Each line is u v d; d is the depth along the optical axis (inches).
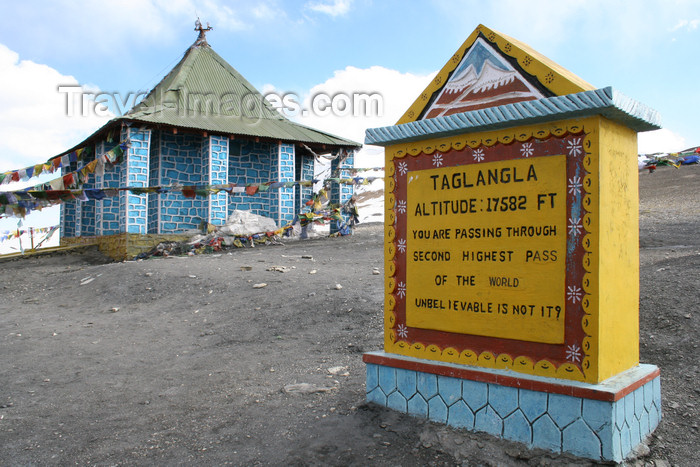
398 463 142.0
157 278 475.5
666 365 202.2
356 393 194.9
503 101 160.7
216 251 737.0
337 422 168.7
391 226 180.2
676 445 146.6
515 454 141.0
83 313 400.8
